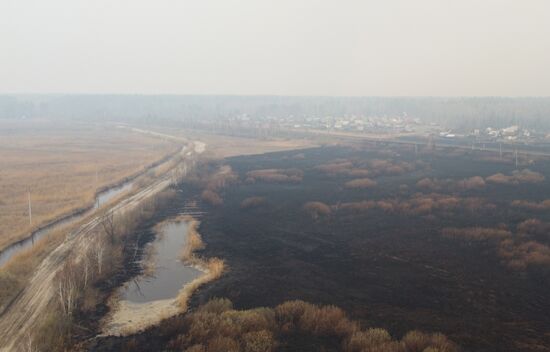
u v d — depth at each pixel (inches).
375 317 1448.1
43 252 2052.2
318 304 1547.7
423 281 1758.1
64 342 1275.8
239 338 1248.8
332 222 2610.7
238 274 1836.9
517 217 2588.6
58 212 2763.3
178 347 1230.9
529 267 1851.6
